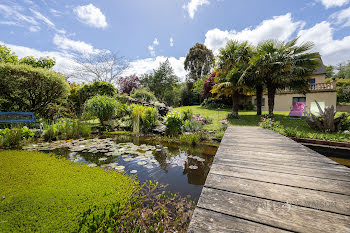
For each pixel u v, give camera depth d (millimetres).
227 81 7363
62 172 2080
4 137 3580
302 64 6121
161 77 17469
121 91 15016
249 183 1162
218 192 1037
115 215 1296
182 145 3867
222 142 2658
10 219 1168
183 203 1536
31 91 6051
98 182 1839
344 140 3336
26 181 1801
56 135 4465
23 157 2662
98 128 5777
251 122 6211
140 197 1618
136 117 5500
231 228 723
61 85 6281
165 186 1878
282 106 11367
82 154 3053
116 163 2574
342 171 1383
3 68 5117
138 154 3109
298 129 4773
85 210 1322
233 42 7605
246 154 1944
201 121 5852
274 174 1325
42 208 1313
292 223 749
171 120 4699
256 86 7859
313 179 1222
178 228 1211
